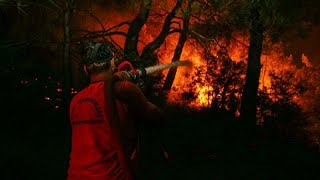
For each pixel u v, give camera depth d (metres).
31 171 8.20
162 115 2.77
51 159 8.97
